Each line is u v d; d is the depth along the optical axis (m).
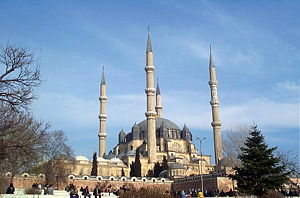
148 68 140.12
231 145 91.69
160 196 42.22
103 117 158.25
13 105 27.69
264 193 54.16
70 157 96.00
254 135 60.97
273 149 59.06
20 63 27.44
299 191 70.12
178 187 113.25
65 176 91.62
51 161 86.56
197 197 69.19
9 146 29.92
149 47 143.62
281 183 55.66
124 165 140.50
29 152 33.78
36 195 52.44
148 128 136.00
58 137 89.06
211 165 142.62
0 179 61.28
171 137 156.75
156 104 177.88
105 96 162.12
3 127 29.73
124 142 167.25
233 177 60.03
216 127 142.88
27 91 27.73
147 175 128.75
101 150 153.88
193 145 156.75
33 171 83.00
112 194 70.69
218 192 81.75
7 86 27.17
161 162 143.25
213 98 147.88
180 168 128.25
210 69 153.88
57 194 63.44
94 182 107.56
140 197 41.16
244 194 55.94
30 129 38.66
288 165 76.19
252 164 57.22
